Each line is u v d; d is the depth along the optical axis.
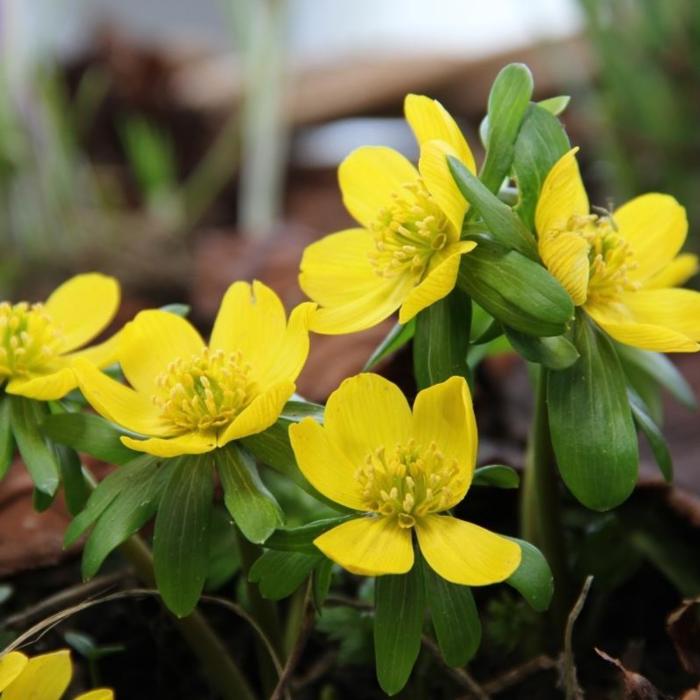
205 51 0.86
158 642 0.34
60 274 0.61
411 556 0.27
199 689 0.34
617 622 0.34
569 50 0.68
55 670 0.28
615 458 0.28
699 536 0.33
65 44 0.84
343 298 0.30
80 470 0.29
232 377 0.29
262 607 0.30
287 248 0.56
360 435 0.28
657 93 0.55
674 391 0.31
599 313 0.29
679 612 0.30
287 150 0.78
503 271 0.28
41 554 0.34
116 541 0.28
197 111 0.81
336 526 0.27
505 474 0.28
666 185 0.56
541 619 0.32
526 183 0.29
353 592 0.34
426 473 0.28
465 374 0.28
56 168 0.64
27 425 0.29
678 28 0.55
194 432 0.29
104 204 0.70
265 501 0.28
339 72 0.80
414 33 0.93
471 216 0.29
